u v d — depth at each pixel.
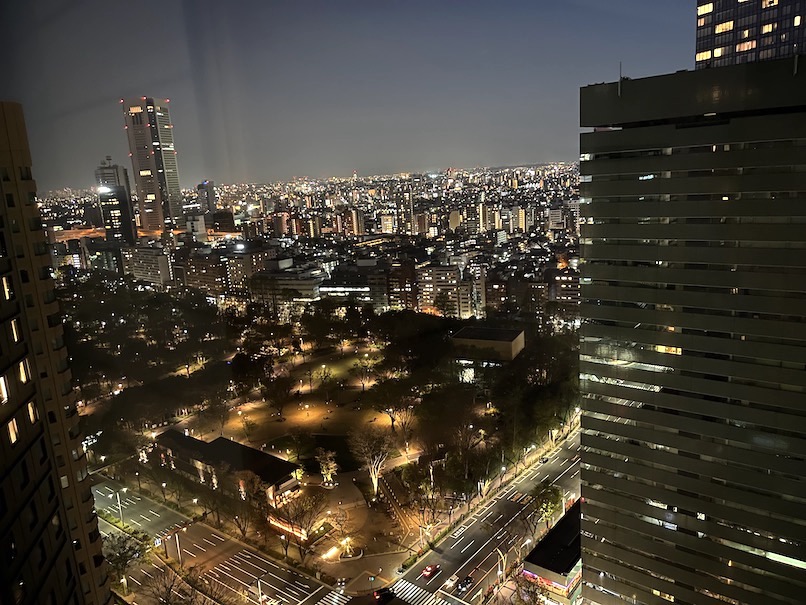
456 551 89.88
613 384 65.62
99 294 182.38
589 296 65.88
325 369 160.00
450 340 159.88
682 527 63.19
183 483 102.88
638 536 66.38
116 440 113.75
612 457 67.00
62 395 51.56
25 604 27.67
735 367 57.62
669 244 59.81
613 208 62.75
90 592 53.38
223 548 91.06
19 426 29.89
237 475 98.44
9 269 32.31
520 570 83.94
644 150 60.19
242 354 155.00
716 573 61.72
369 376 156.12
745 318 56.59
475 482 101.88
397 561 87.62
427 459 106.25
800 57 51.66
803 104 52.31
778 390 55.72
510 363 149.75
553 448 121.75
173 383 142.38
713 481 60.47
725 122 55.88
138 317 180.50
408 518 98.25
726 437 59.03
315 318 186.75
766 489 57.41
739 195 55.62
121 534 92.62
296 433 126.75
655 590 66.38
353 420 133.50
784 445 56.03
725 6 88.31
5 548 26.48
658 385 62.53
